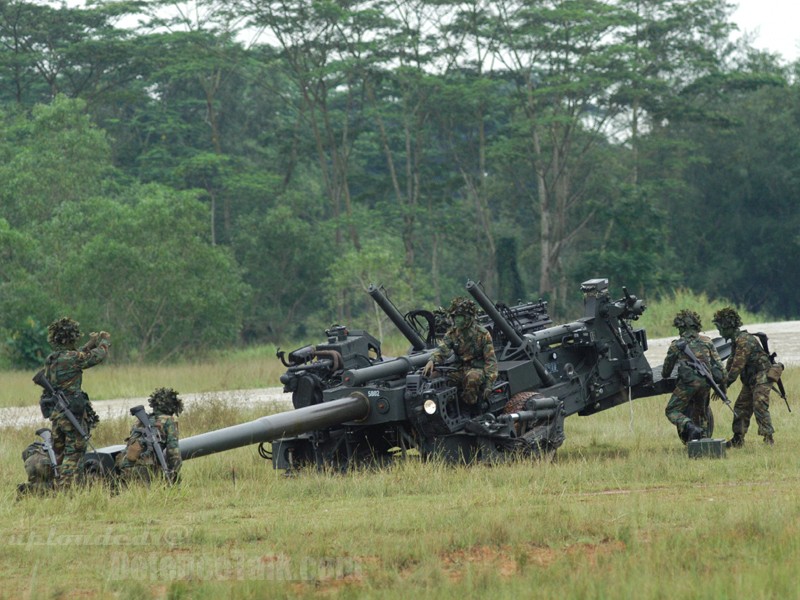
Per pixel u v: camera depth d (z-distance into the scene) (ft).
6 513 126.41
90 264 621.72
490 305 168.96
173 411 143.95
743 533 99.81
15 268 613.11
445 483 141.18
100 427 228.22
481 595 83.87
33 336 556.10
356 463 162.81
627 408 235.81
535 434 163.43
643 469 144.97
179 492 136.56
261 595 85.61
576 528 104.73
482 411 162.61
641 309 187.01
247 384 385.70
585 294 184.65
